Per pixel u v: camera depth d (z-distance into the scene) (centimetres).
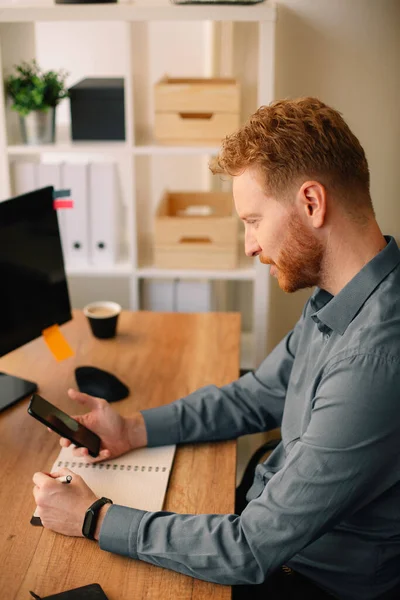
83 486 135
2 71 250
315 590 138
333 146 119
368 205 125
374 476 118
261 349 277
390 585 134
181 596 119
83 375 183
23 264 180
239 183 127
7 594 118
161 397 181
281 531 120
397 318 121
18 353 204
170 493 144
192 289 276
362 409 116
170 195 285
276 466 155
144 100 284
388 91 280
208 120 256
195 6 236
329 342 133
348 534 132
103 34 298
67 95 259
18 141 271
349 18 271
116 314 213
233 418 165
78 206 263
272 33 240
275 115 123
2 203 172
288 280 131
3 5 243
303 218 123
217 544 123
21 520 136
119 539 127
